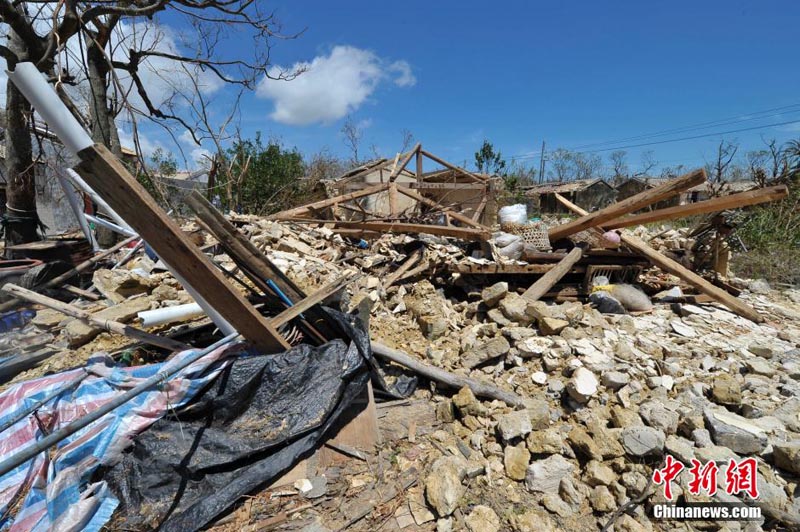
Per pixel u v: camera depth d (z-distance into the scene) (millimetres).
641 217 5398
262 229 6039
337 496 2293
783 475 2447
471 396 3000
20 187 6082
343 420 2725
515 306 4293
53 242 5387
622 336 4230
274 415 2553
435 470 2381
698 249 6676
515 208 7344
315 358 2756
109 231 6352
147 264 4809
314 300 3168
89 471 2203
